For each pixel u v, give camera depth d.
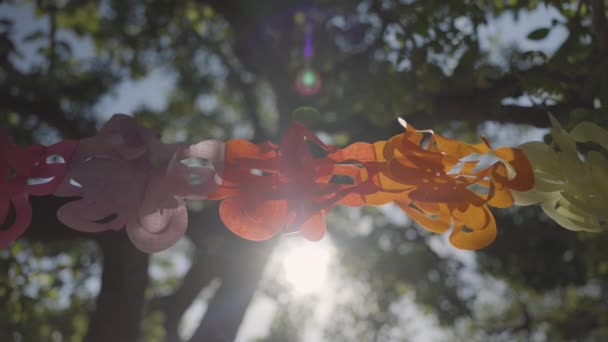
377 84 3.59
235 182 1.07
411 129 1.04
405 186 1.10
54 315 6.69
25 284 3.94
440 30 2.88
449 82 3.28
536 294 8.59
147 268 5.50
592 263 5.34
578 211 1.13
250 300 6.05
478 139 5.34
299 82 5.60
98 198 1.05
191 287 7.75
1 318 3.88
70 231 4.47
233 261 6.06
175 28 7.24
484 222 1.08
